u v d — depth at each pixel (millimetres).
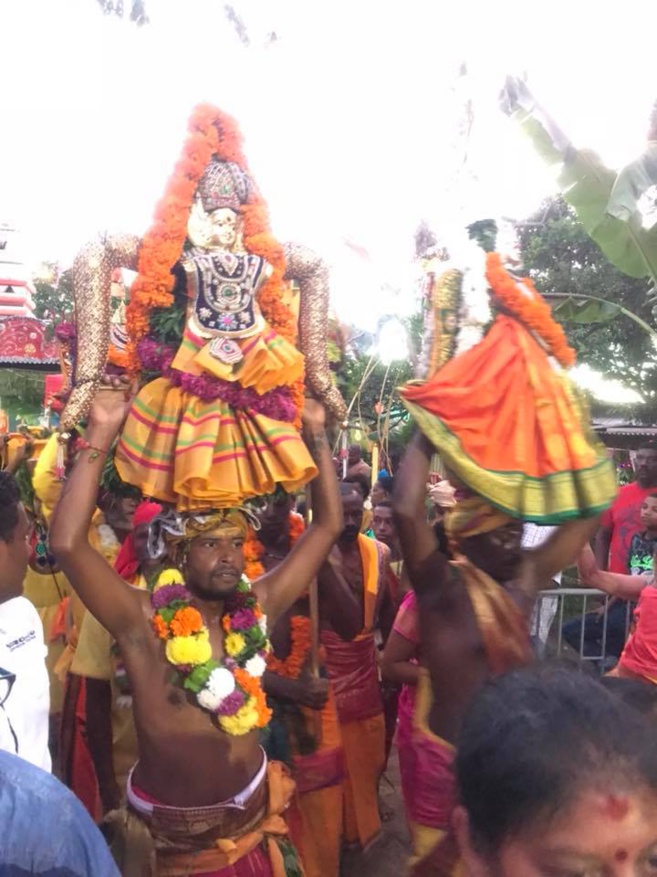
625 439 14719
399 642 3195
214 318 2434
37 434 5031
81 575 2422
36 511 4445
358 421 6363
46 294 17000
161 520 2557
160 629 2475
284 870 2562
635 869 1082
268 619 2746
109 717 3250
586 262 13500
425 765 2396
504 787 1101
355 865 3914
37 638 2271
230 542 2529
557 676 1222
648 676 3307
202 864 2453
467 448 2496
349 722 3889
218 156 2506
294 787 2771
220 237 2473
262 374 2416
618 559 5504
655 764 1089
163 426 2438
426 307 2812
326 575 3781
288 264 2637
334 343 3111
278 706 3365
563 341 2615
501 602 2471
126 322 2498
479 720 1180
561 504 2482
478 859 1180
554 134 5688
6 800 1351
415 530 2533
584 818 1064
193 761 2475
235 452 2453
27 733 2145
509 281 2623
